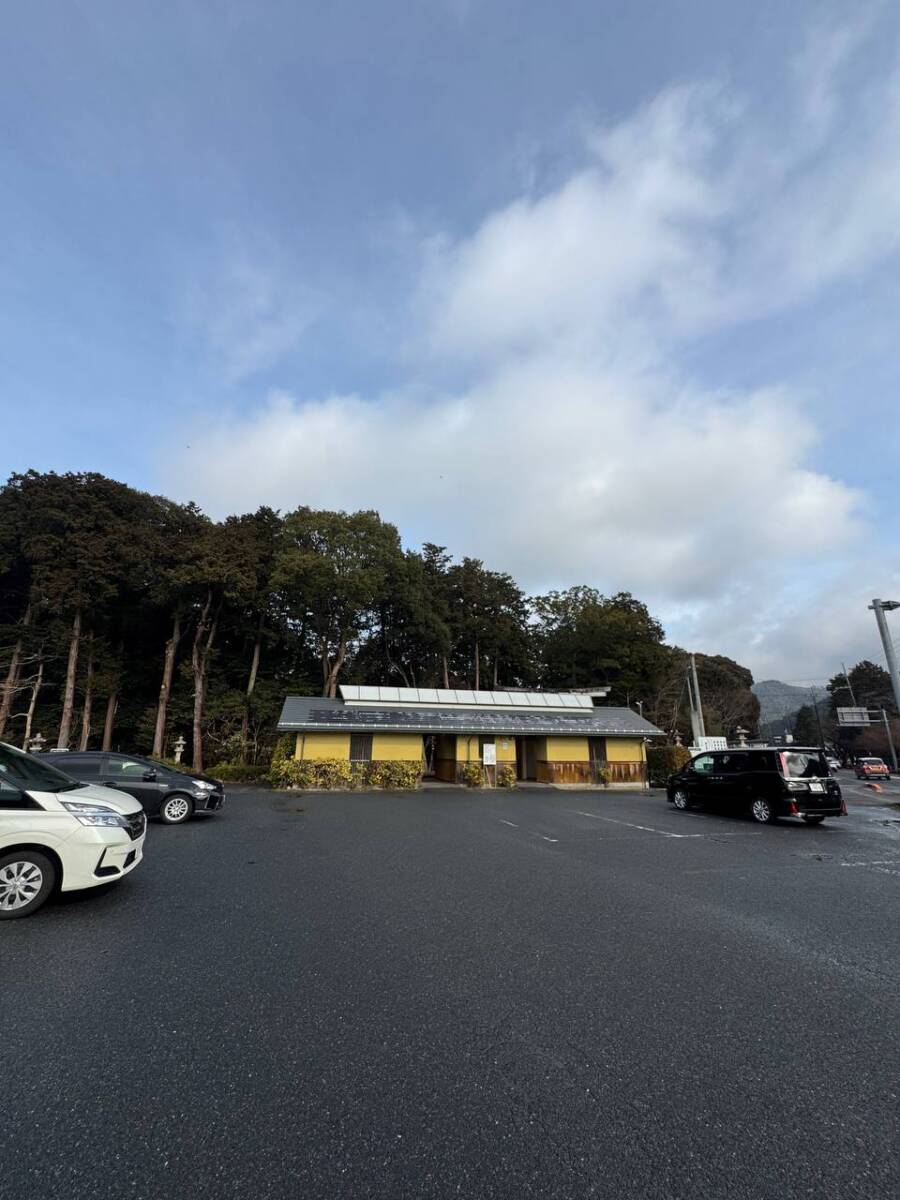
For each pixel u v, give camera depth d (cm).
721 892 703
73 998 389
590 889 705
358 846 972
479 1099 284
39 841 563
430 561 4275
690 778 1595
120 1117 265
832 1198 222
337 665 3416
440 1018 370
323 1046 333
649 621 4481
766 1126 267
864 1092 295
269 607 3353
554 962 466
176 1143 249
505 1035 349
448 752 2592
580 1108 278
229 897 639
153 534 3083
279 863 823
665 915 602
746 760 1461
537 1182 229
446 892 679
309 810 1492
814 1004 398
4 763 627
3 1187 221
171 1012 371
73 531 2856
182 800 1241
